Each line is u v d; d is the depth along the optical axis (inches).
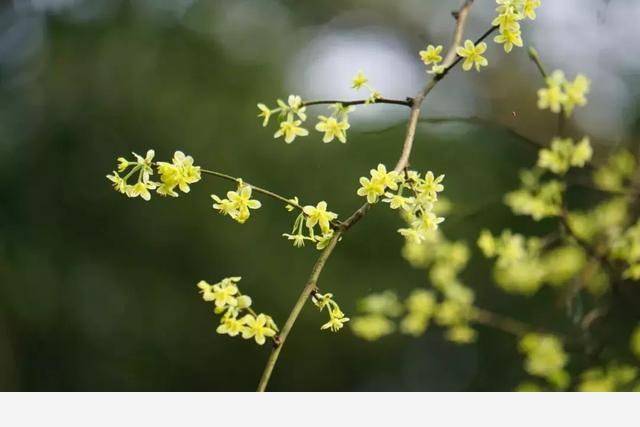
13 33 316.5
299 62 329.4
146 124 299.6
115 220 302.8
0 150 303.1
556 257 140.4
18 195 301.6
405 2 359.9
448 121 116.8
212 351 311.0
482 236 135.0
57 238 301.7
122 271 304.3
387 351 316.2
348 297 287.6
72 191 302.2
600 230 135.4
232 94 306.7
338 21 354.9
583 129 243.6
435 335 311.0
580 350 135.3
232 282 77.2
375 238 288.7
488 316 141.9
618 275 129.3
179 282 305.1
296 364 312.8
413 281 286.0
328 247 73.2
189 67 307.7
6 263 294.4
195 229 300.8
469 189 281.3
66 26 309.7
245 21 328.2
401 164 76.7
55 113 303.6
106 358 306.3
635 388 127.5
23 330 298.2
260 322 69.9
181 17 317.4
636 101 252.1
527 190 132.3
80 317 302.8
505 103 309.4
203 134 299.3
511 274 138.0
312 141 300.7
